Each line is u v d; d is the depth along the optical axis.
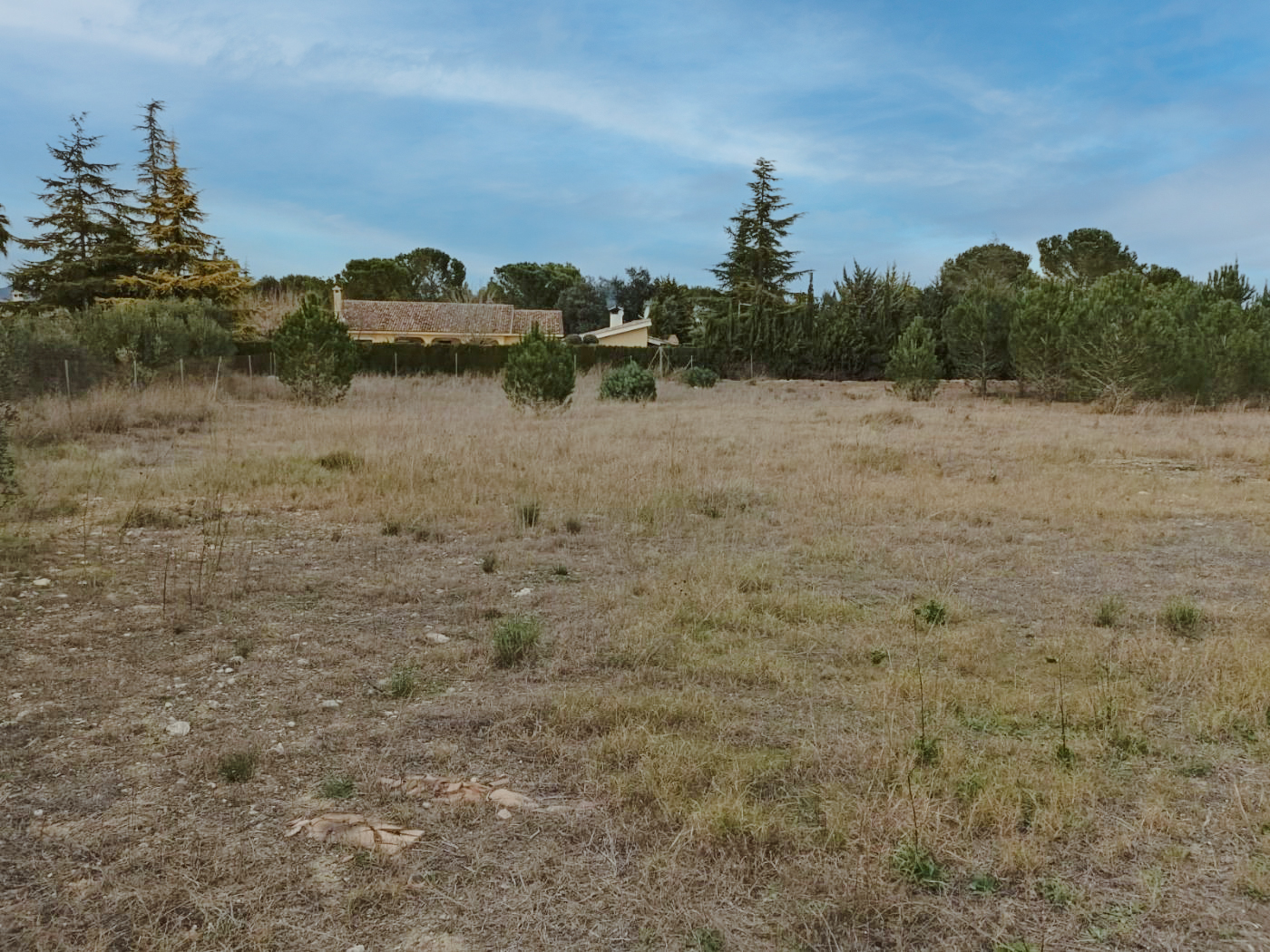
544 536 7.07
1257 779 3.00
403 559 6.32
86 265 34.25
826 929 2.19
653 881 2.39
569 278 76.88
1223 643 4.33
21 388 13.24
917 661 4.18
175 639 4.41
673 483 9.18
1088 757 3.15
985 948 2.13
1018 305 24.28
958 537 7.15
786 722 3.51
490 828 2.66
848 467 10.66
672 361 37.19
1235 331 20.47
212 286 35.25
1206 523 7.77
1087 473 10.41
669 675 4.00
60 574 5.61
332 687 3.82
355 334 47.16
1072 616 5.00
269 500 8.45
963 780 2.93
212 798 2.83
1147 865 2.49
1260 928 2.20
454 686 3.88
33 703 3.57
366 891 2.30
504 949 2.11
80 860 2.45
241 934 2.13
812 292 37.94
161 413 15.38
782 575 5.92
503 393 24.64
